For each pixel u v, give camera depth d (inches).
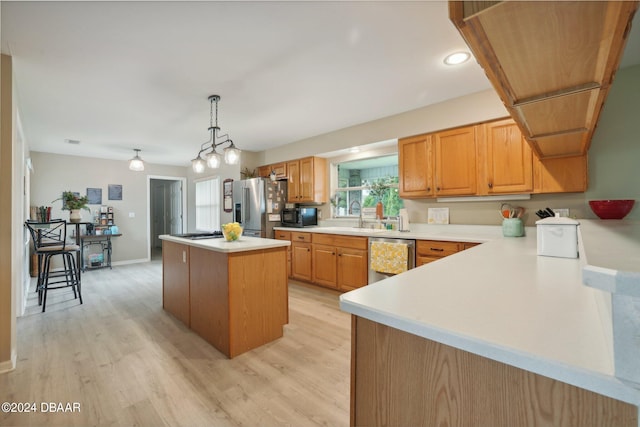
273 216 187.0
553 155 94.4
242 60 86.2
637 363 17.4
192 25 70.1
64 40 75.3
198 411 62.6
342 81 100.6
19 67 88.1
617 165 91.7
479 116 110.9
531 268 50.9
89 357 85.2
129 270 213.2
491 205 119.6
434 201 134.8
